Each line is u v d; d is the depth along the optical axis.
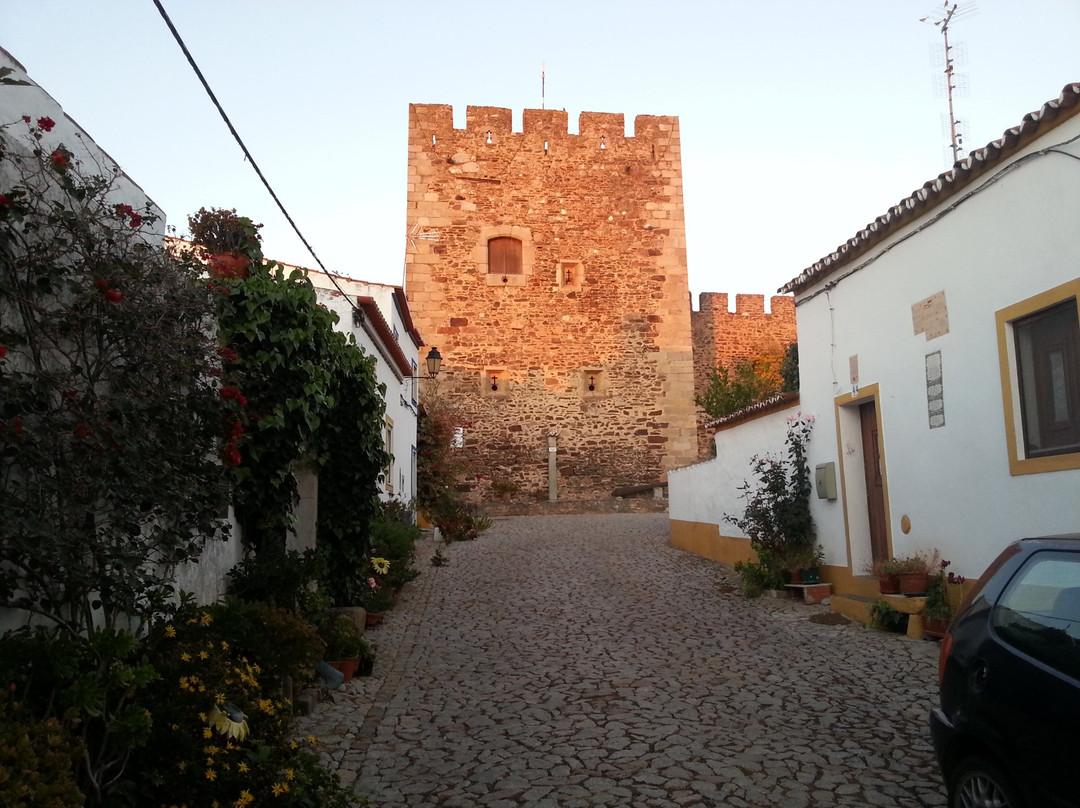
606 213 25.75
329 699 6.24
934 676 6.50
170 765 3.60
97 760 3.36
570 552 14.50
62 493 3.49
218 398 4.57
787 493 10.70
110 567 3.94
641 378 25.31
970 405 7.38
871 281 9.07
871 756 4.90
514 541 16.03
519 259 25.28
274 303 6.50
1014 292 6.77
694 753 5.01
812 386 10.43
